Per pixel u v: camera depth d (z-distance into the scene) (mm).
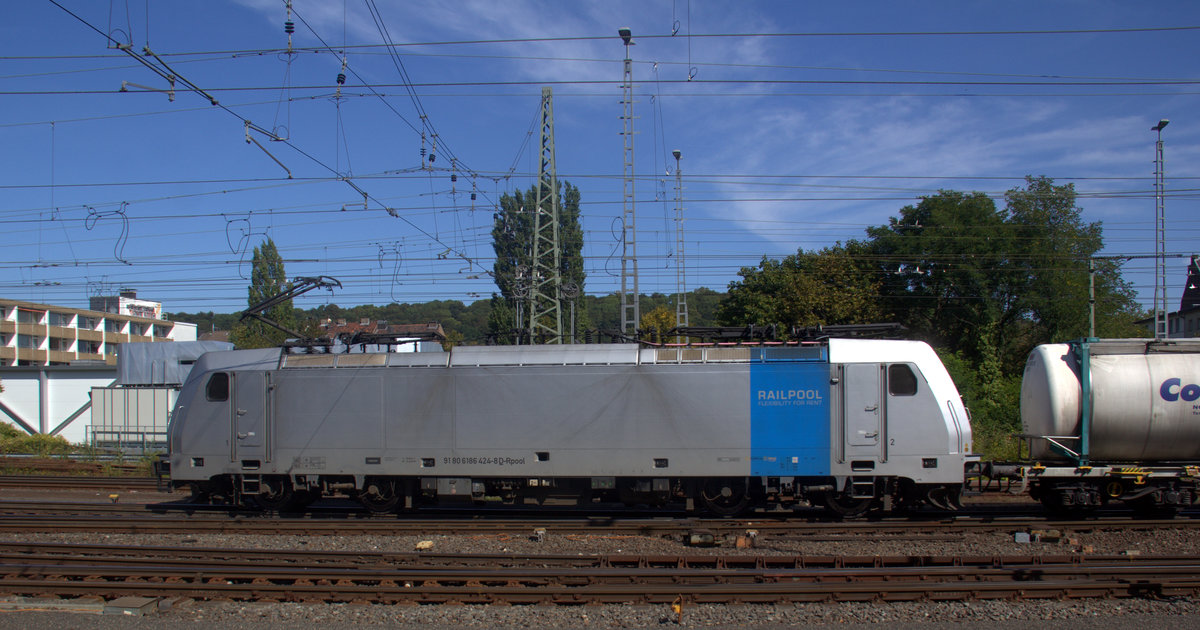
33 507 15164
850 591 9047
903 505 14125
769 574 9602
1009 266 37094
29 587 9359
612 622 8352
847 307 34469
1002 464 13703
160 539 12641
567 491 14141
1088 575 9570
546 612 8641
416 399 14062
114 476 21016
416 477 14453
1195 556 10227
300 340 14891
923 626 8047
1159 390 13219
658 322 55844
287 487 14602
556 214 25391
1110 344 13664
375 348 15570
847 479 13391
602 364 13758
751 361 13523
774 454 13312
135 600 8906
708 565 10438
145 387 29078
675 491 13906
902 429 13203
